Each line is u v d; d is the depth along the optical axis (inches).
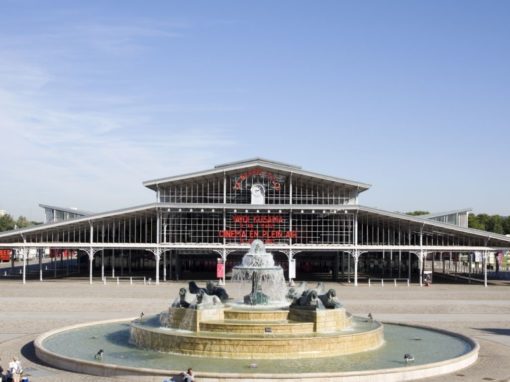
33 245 3786.9
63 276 4325.8
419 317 2374.5
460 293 3193.9
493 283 3969.0
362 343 1587.1
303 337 1509.6
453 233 3922.2
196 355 1494.8
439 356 1556.3
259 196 4045.3
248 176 4055.1
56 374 1368.1
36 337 1830.7
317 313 1604.3
